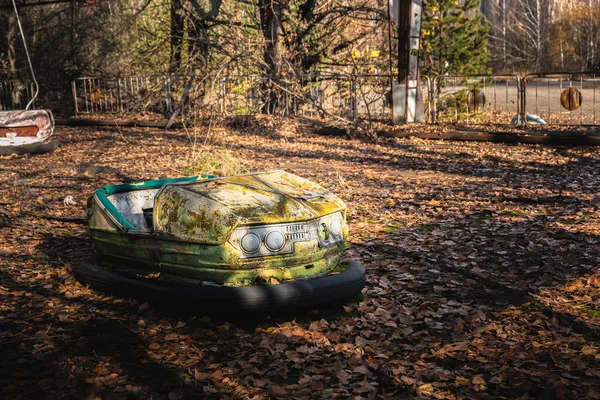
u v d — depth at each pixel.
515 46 53.44
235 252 4.64
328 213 5.06
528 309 5.09
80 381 4.00
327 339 4.55
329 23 22.03
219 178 5.36
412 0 18.06
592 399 3.63
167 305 4.89
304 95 19.25
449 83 23.23
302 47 21.58
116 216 5.39
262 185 5.20
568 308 5.07
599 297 5.25
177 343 4.57
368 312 5.14
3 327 4.92
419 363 4.18
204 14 21.92
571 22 52.94
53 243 7.52
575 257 6.32
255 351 4.43
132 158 14.44
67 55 28.00
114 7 28.70
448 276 5.97
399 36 18.36
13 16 25.97
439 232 7.56
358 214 8.77
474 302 5.32
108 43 28.66
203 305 4.68
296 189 5.27
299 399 3.75
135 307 5.24
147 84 24.73
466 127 17.47
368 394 3.81
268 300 4.64
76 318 5.06
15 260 6.79
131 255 5.32
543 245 6.84
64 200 9.69
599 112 24.06
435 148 14.89
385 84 21.56
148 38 28.00
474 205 8.98
